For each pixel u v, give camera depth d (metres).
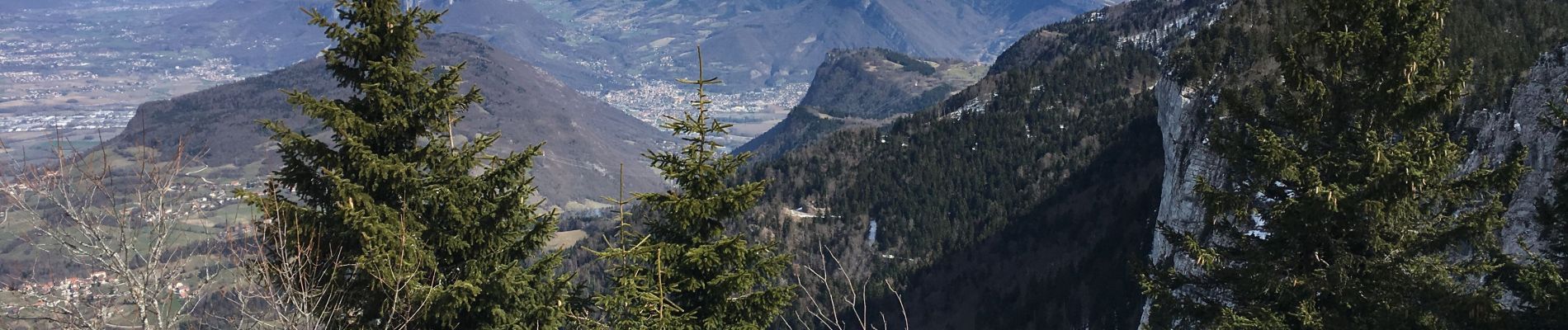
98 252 14.85
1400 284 19.11
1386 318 18.73
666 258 21.56
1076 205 111.06
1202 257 20.20
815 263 122.00
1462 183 18.94
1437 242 19.22
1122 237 93.44
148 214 15.54
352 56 20.86
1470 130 48.72
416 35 21.16
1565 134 24.55
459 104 22.06
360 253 20.16
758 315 22.44
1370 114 19.17
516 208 21.77
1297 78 19.59
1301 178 19.17
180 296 15.66
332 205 20.33
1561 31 66.00
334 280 19.48
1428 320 18.66
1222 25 82.38
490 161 22.09
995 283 104.94
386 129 20.84
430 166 21.59
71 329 14.73
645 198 22.12
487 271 22.05
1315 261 19.83
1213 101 67.19
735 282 21.69
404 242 18.94
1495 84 50.00
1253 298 21.05
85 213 14.68
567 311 22.34
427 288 20.06
